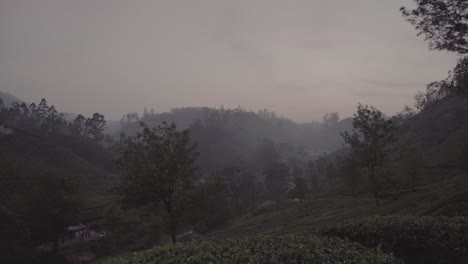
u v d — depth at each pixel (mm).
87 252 50062
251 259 7762
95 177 98438
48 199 50062
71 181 55812
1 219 42469
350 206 38750
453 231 10250
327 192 64375
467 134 62406
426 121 85250
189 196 20656
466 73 14055
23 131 109188
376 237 10875
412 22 13602
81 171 99625
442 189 26625
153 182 19531
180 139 20422
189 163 20625
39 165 90875
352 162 32406
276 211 54594
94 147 130250
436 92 105062
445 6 12492
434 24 12984
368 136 28906
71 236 54656
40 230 48219
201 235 53344
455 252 9508
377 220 11906
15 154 91312
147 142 20125
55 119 146000
